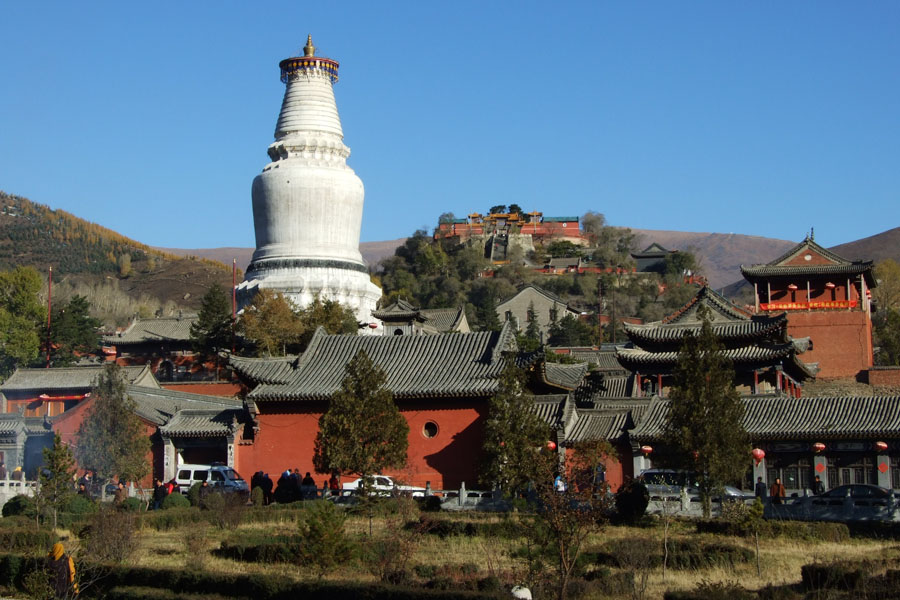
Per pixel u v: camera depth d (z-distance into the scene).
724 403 56.56
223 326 113.00
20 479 78.06
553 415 71.31
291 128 126.31
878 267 180.00
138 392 85.62
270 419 74.62
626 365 88.31
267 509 57.25
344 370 75.38
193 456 78.31
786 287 122.56
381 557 41.12
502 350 73.44
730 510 53.22
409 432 68.19
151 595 37.25
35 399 102.75
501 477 60.19
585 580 38.84
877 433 68.62
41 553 44.09
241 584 37.44
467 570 41.12
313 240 122.12
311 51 128.50
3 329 124.31
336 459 60.31
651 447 70.44
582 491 40.59
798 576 41.16
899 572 37.19
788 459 71.56
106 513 48.62
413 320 123.44
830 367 118.38
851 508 54.69
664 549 43.78
